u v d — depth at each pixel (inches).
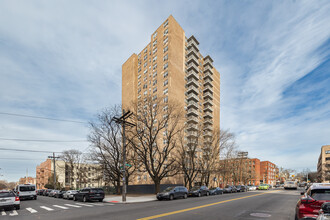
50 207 640.4
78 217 429.4
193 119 2217.0
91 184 2516.0
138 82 2536.9
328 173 3388.3
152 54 2352.4
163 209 514.3
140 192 1325.0
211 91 2706.7
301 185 2556.6
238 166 2273.6
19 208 601.9
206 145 1589.6
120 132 1247.5
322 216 190.7
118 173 1190.9
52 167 2938.0
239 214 427.2
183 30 2411.4
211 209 499.2
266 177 4463.6
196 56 2519.7
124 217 410.0
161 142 1840.6
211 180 2267.5
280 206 547.8
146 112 1214.9
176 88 2138.3
